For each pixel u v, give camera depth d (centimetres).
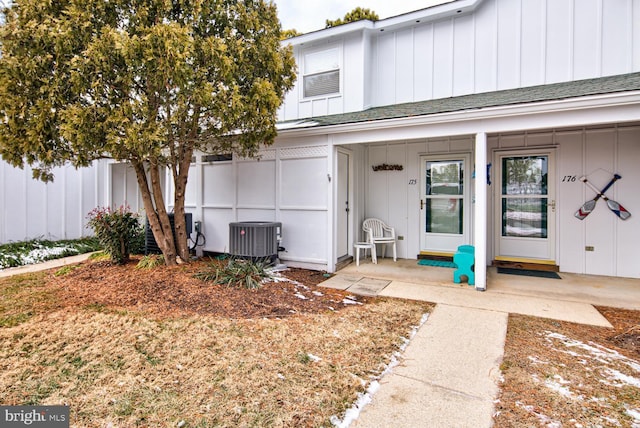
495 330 333
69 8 377
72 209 848
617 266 539
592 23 571
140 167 523
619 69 555
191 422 196
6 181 731
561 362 269
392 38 734
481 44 651
